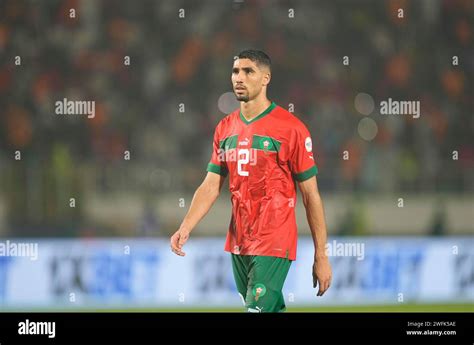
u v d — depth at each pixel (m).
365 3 38.69
